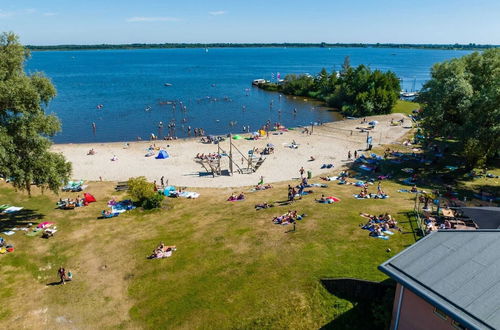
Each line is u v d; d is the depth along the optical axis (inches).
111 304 950.4
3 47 1295.5
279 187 1796.3
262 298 879.1
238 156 2420.0
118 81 7372.1
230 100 5098.4
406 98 5196.9
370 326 775.1
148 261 1127.0
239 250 1119.6
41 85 1363.2
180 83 7081.7
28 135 1288.1
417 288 573.9
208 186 1886.1
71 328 874.1
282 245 1101.7
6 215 1503.4
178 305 911.0
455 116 1977.1
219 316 848.3
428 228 1115.3
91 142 3024.1
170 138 2933.1
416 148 2439.7
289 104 4862.2
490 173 1865.2
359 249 1024.9
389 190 1635.1
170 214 1509.6
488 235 634.8
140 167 2219.5
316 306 834.8
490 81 1977.1
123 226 1408.7
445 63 2142.0
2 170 1241.4
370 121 3403.1
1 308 952.3
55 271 1120.8
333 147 2583.7
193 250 1162.6
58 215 1517.0
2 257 1190.9
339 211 1321.4
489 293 527.2
